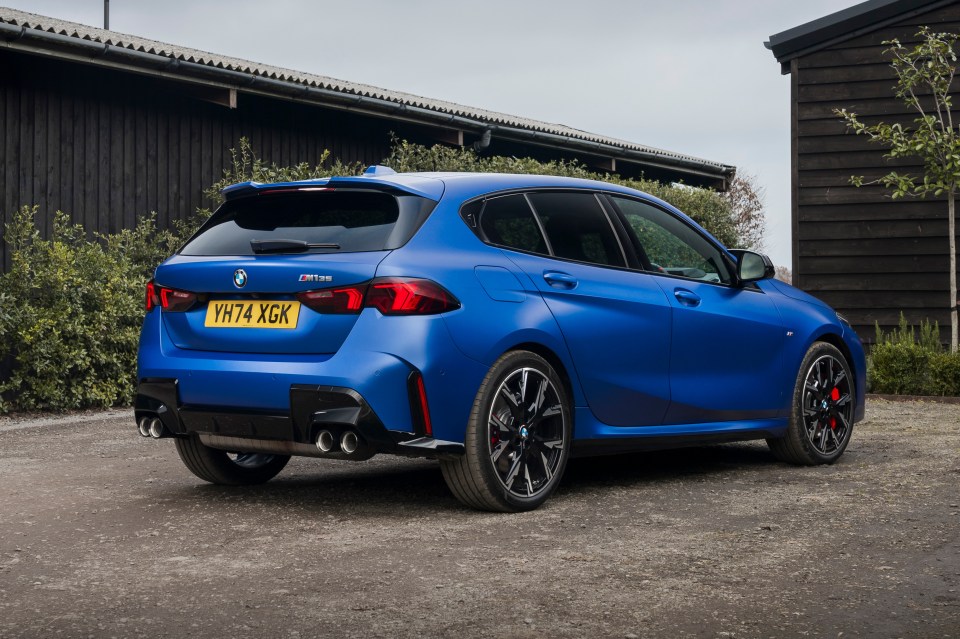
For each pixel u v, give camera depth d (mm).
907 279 13156
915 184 13078
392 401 4324
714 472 5926
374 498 5113
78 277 9703
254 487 5449
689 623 3094
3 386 9125
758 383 5879
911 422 8375
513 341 4680
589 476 5785
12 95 10797
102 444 7242
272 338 4520
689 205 18203
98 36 12445
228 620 3139
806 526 4418
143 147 12102
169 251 12125
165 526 4473
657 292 5414
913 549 3990
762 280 6098
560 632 3016
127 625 3094
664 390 5391
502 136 16422
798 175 13492
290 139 13984
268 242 4648
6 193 10719
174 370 4723
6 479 5746
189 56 11672
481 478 4566
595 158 19141
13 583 3568
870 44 13188
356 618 3150
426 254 4523
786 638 2959
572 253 5164
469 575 3633
